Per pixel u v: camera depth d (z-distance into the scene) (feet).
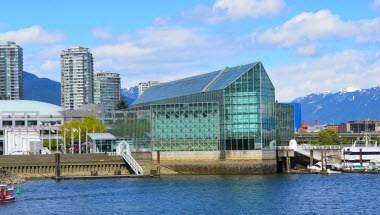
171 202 506.89
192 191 582.76
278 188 602.44
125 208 477.36
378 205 479.41
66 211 465.47
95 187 631.56
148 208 475.72
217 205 486.38
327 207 469.98
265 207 472.03
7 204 504.02
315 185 631.97
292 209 460.96
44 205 497.05
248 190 586.04
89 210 469.57
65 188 623.77
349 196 536.83
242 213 445.78
